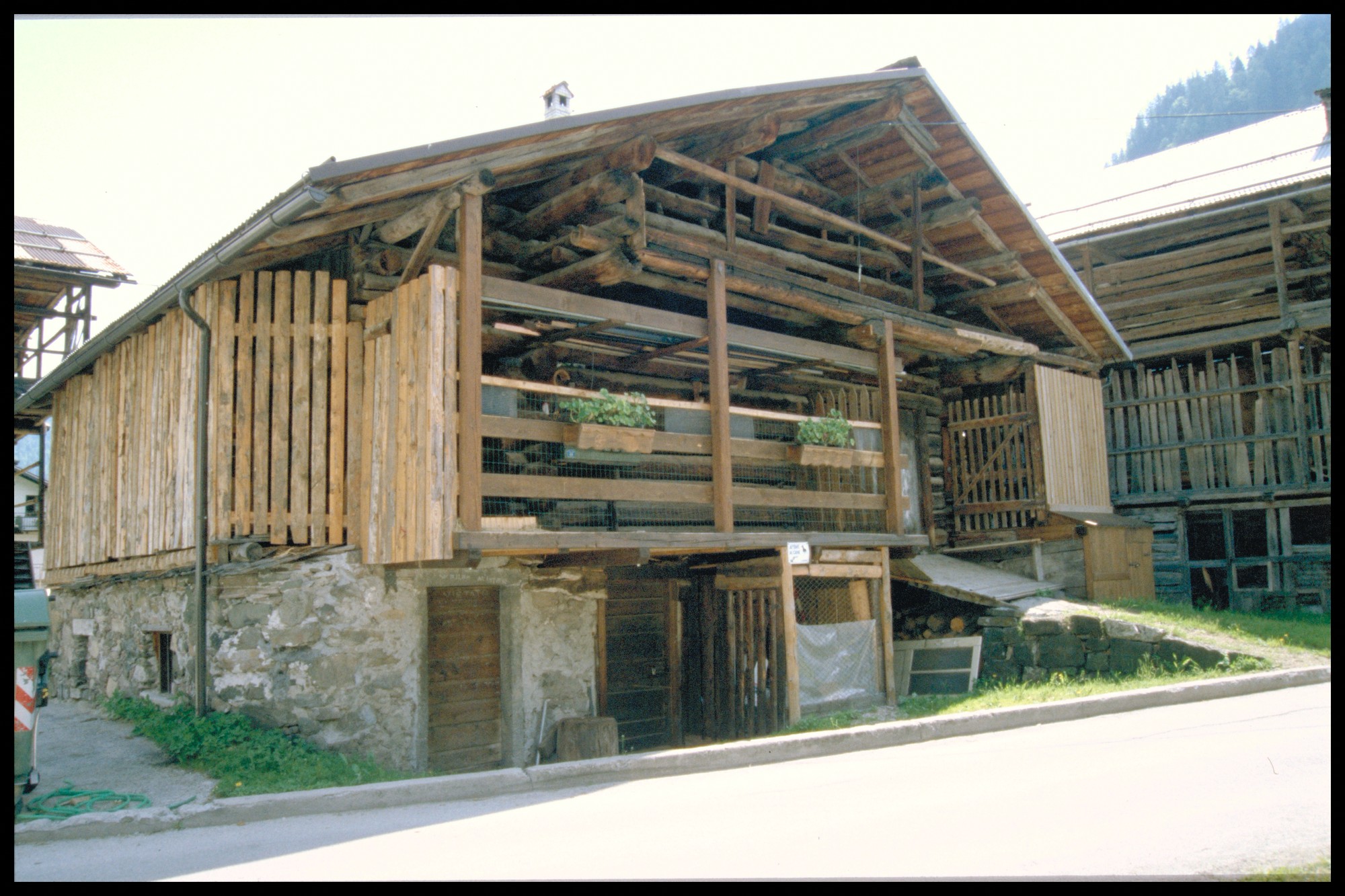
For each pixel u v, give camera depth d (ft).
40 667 23.17
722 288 36.04
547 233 35.94
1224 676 36.24
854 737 29.35
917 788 22.38
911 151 44.27
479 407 28.37
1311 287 57.72
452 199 28.81
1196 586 61.21
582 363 41.06
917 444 55.52
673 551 33.99
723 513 34.91
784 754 28.12
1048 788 21.61
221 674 30.94
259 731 29.43
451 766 33.22
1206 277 60.64
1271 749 24.44
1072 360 56.49
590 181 32.89
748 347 39.32
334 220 29.14
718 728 39.86
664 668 40.40
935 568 50.47
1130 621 41.50
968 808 20.10
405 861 17.72
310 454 32.19
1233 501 59.00
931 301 52.39
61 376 43.75
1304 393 56.70
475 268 28.78
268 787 23.75
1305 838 16.98
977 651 44.21
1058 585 52.11
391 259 32.53
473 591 34.73
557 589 36.17
